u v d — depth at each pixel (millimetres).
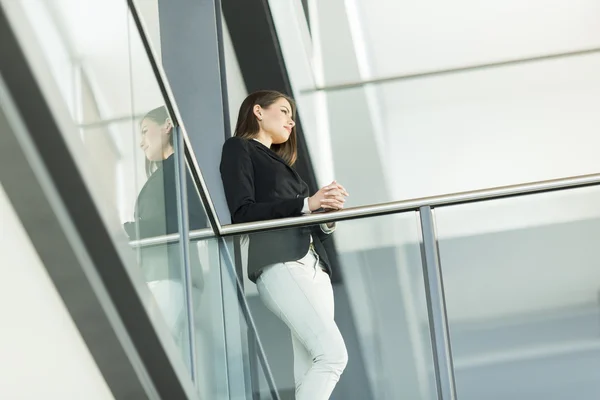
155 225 3242
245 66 8609
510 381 3779
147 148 3260
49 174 2418
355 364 3787
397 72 9359
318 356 3791
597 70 9422
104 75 2855
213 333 3738
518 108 9305
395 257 3961
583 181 4062
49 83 2314
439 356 3803
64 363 2730
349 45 9344
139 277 2801
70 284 2623
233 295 3936
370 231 4008
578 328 3852
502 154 9133
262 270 3957
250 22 8547
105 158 2777
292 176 4445
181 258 3523
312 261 3959
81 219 2543
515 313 3875
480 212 4031
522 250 3963
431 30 9539
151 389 2990
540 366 3789
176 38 6719
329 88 9156
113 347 2809
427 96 9297
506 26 9555
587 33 9523
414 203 4027
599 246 3975
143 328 2850
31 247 2473
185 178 3693
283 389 3754
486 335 3842
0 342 2525
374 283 3920
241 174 4289
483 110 9258
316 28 9398
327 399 3736
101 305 2691
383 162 8961
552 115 9258
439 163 9047
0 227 2352
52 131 2344
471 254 3965
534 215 4012
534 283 3910
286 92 8883
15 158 2320
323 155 8977
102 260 2650
